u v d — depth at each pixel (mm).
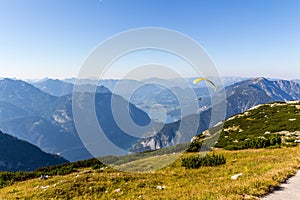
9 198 16719
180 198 11320
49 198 15609
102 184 17031
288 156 19562
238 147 30641
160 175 18562
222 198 9320
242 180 12953
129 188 15852
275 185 10477
